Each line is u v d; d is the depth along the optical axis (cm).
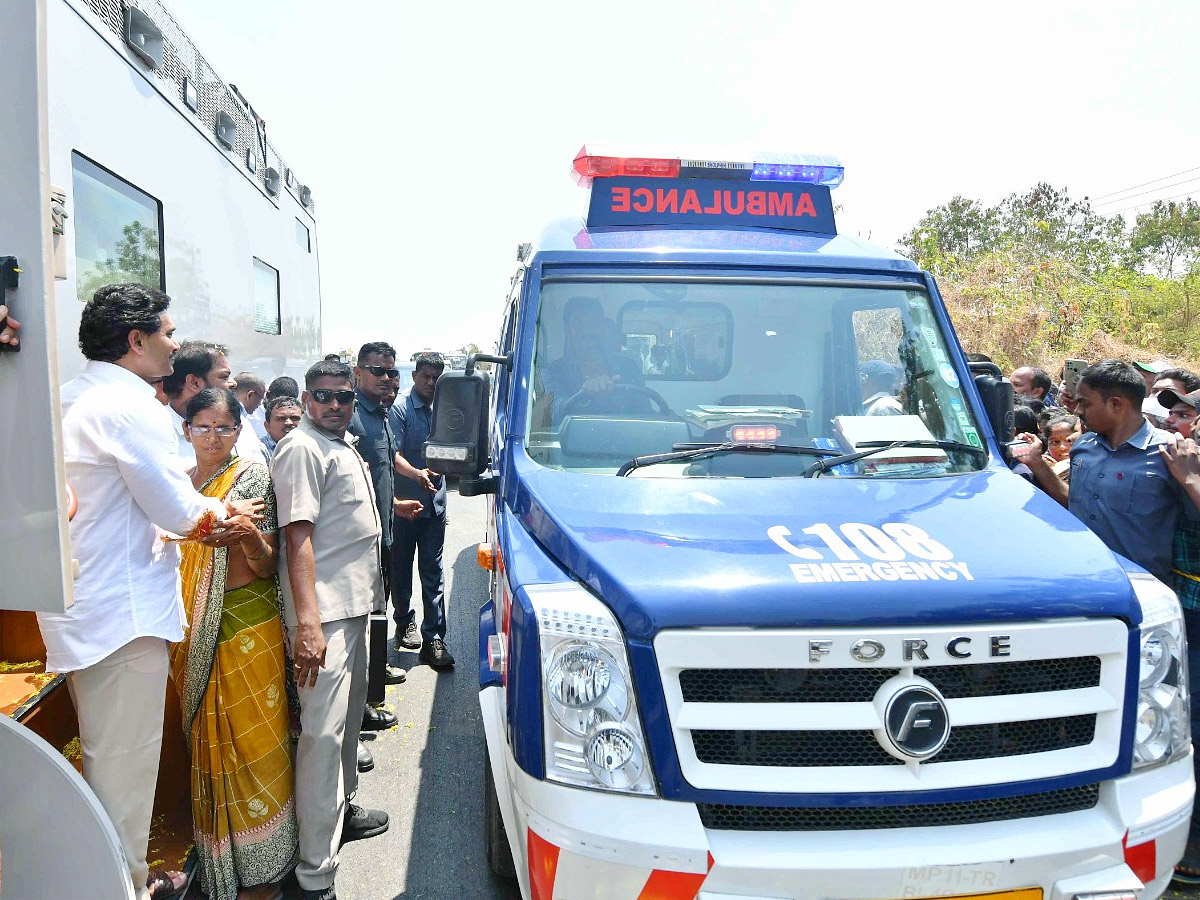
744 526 264
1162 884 246
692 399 347
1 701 298
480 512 1139
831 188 427
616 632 230
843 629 228
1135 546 363
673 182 411
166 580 288
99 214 429
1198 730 358
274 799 319
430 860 358
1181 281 2453
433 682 549
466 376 323
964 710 231
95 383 279
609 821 221
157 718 285
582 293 352
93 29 420
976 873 224
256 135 768
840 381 355
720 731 229
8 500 202
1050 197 4478
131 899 222
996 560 250
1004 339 1800
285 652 331
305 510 311
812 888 219
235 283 689
